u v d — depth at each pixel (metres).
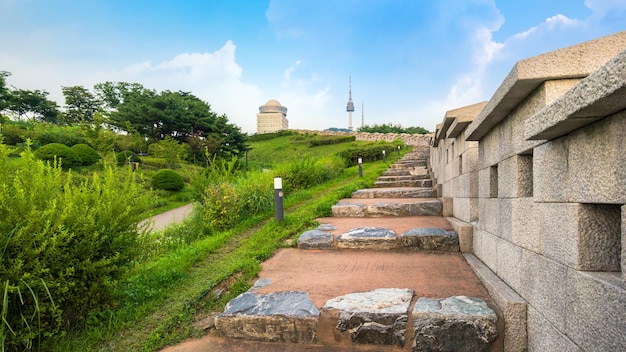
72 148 20.38
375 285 3.37
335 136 40.84
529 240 2.37
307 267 4.16
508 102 2.48
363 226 5.61
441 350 2.52
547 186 2.09
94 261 3.20
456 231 4.73
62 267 2.91
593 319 1.62
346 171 15.66
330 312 2.74
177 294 3.73
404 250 4.73
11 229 2.73
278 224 6.34
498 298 2.65
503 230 2.96
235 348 2.71
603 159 1.56
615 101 1.31
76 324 3.04
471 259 3.99
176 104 35.53
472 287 3.17
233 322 2.85
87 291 3.07
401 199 7.84
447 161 6.38
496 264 3.20
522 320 2.41
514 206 2.65
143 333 2.97
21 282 2.60
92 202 3.41
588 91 1.36
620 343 1.43
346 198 8.50
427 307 2.70
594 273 1.69
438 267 3.90
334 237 5.05
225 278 3.92
